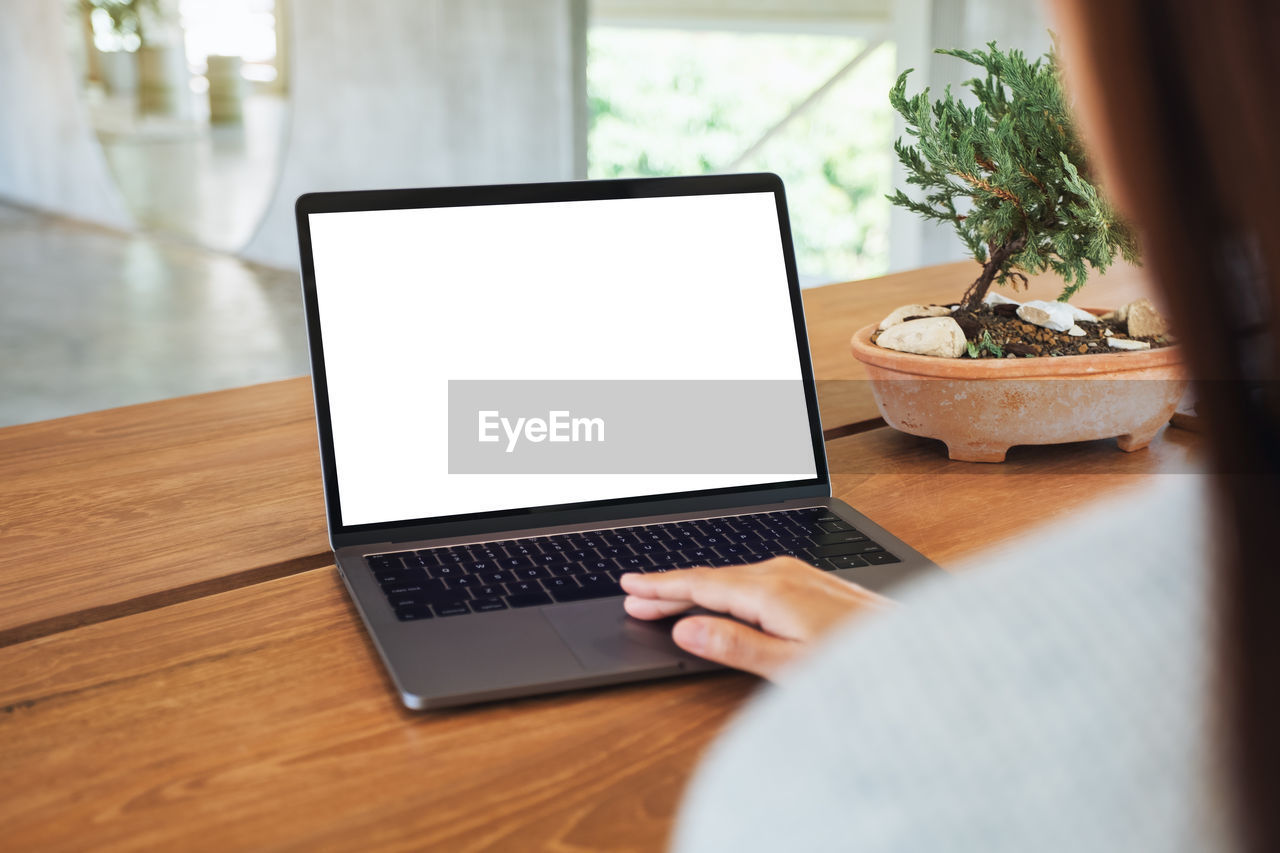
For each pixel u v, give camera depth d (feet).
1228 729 0.68
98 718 2.02
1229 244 0.69
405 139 17.75
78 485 3.24
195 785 1.82
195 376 13.64
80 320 16.15
